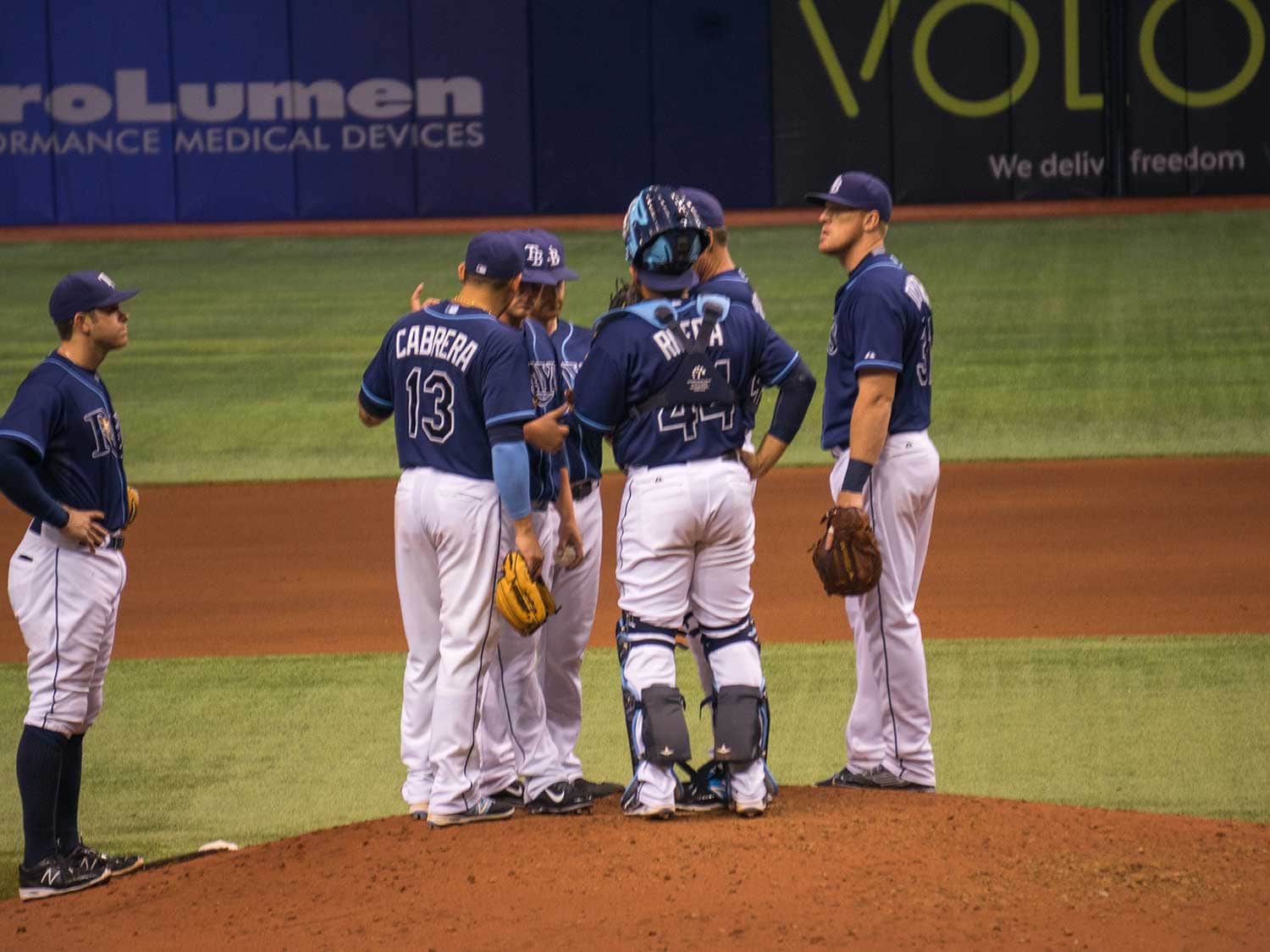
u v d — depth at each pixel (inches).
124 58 4084.6
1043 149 3956.7
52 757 840.3
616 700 1147.9
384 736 1093.1
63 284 840.3
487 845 733.3
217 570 1560.0
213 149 4111.7
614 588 1456.7
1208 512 1670.8
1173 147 3922.2
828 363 897.5
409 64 4060.0
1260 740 1037.2
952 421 2133.4
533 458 826.8
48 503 814.5
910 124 3973.9
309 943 641.0
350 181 4119.1
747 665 778.2
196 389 2438.5
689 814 774.5
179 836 936.9
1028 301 2876.5
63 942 682.8
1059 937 609.6
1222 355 2429.9
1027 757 1021.2
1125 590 1402.6
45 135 4116.6
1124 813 768.3
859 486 832.9
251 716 1138.7
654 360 748.0
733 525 765.9
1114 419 2107.5
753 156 4023.1
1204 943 604.4
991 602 1380.4
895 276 843.4
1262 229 3489.2
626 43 4003.4
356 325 2886.3
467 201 4109.3
